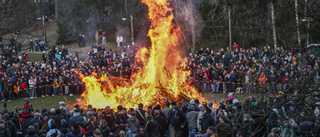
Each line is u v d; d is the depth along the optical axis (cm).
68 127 1502
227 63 3159
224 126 1270
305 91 1181
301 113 1198
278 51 2575
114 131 1380
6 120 1416
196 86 2911
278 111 1245
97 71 3050
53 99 2798
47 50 5162
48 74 2948
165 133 1480
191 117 1478
